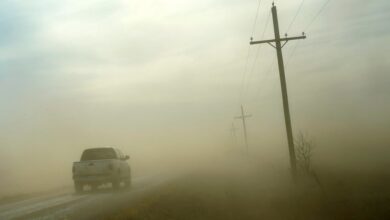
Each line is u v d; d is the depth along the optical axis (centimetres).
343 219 1703
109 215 1842
